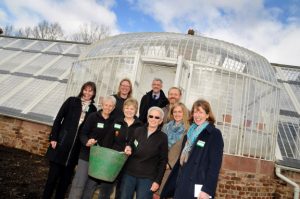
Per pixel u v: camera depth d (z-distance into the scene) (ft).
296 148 29.94
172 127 14.79
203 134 11.78
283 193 26.89
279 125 32.50
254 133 26.58
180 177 11.80
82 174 14.52
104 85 27.84
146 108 19.33
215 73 26.37
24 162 26.50
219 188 24.72
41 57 47.34
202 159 11.43
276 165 27.27
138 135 13.66
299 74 41.78
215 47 28.32
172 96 16.69
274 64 44.65
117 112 16.10
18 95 37.47
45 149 30.48
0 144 32.14
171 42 28.07
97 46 32.53
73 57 46.06
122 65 27.35
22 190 18.90
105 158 13.28
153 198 14.55
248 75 26.94
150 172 13.28
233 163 25.08
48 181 15.44
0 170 22.52
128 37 31.35
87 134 15.08
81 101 16.60
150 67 28.55
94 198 19.66
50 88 38.19
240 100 26.40
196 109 12.30
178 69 24.70
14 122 32.37
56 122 15.94
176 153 14.25
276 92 28.96
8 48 52.01
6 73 43.06
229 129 25.59
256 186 25.89
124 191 13.26
